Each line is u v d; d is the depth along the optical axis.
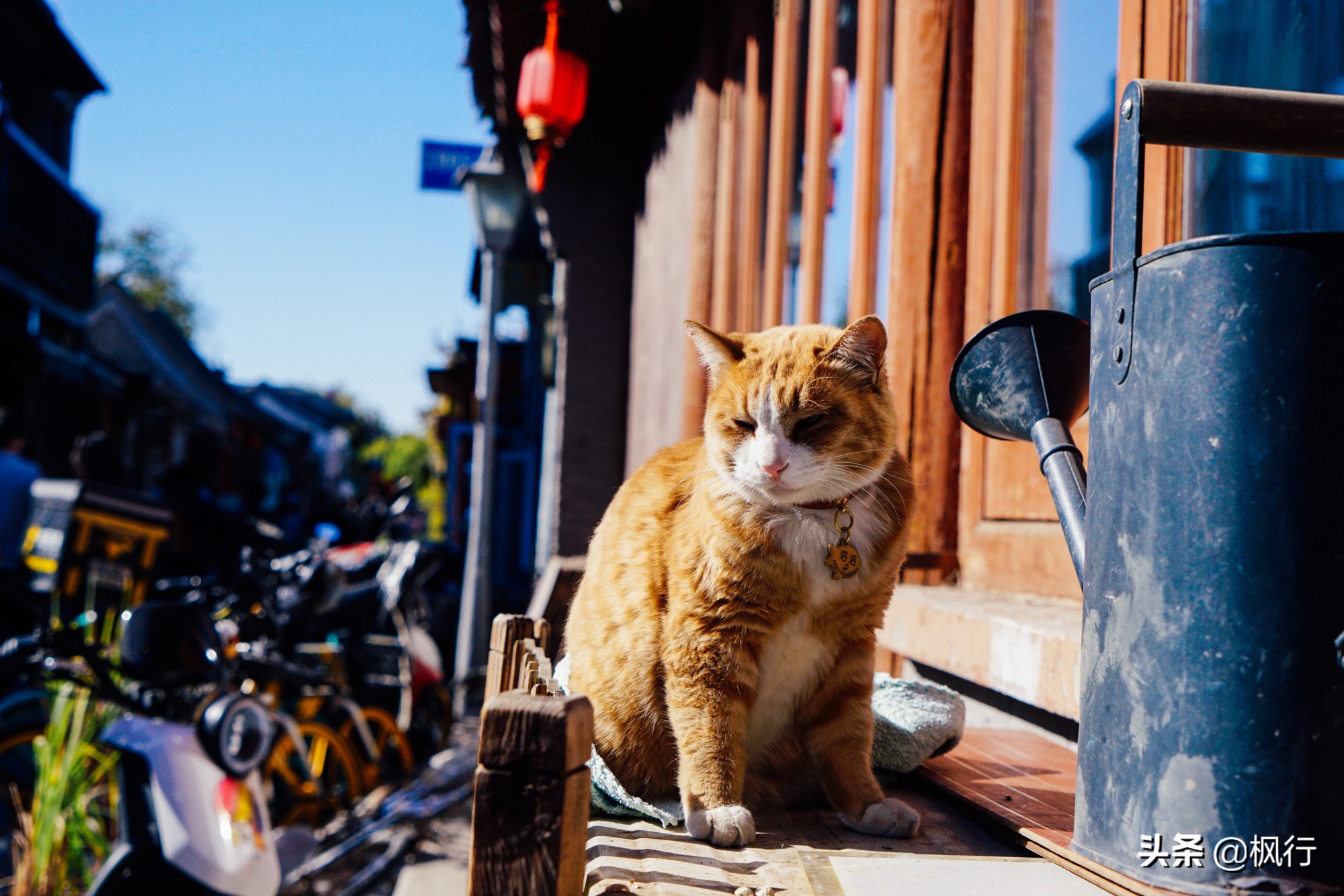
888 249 3.08
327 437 41.72
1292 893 0.92
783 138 4.22
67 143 14.87
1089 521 1.12
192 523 7.21
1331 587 0.92
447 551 8.08
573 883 0.95
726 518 1.54
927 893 1.08
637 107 7.52
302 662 4.76
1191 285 0.97
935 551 2.67
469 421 16.59
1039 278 2.47
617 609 1.67
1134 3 2.03
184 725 3.01
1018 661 1.78
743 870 1.20
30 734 3.81
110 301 17.14
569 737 0.93
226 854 2.86
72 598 4.07
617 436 7.52
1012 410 1.39
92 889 2.78
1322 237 0.93
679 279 5.82
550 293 12.09
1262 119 1.03
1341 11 1.66
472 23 6.24
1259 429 0.94
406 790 4.91
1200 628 0.96
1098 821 1.08
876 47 3.22
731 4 5.11
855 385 1.74
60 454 13.25
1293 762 0.92
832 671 1.59
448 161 8.61
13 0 11.50
